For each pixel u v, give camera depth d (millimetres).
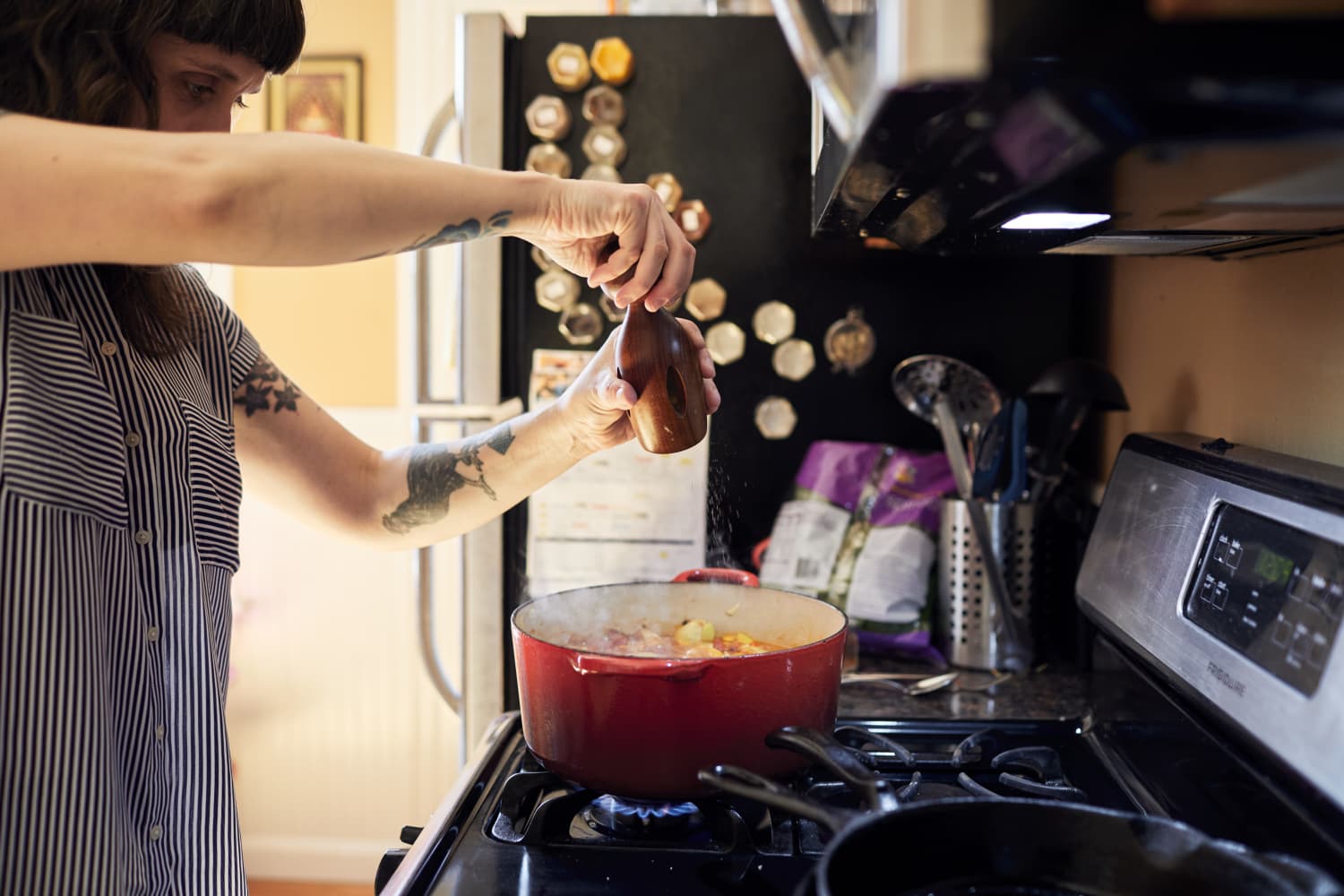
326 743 2885
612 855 806
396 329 2824
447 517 1105
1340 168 499
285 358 2850
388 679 2859
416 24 2750
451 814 868
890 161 601
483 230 766
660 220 854
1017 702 1238
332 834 2910
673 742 793
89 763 794
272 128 2793
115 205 637
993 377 1604
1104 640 1040
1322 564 658
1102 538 1058
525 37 1567
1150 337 1342
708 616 1066
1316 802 599
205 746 912
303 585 2850
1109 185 598
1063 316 1595
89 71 771
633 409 923
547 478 1099
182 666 896
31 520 770
